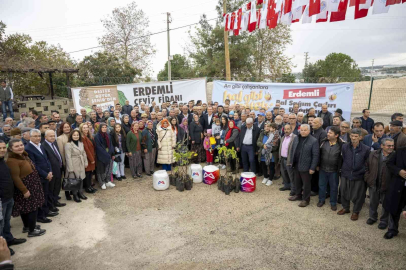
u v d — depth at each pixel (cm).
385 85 1745
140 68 2730
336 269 383
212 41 2297
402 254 413
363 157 504
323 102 1009
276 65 2436
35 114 844
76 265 408
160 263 406
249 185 666
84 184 689
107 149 709
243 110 912
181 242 461
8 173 426
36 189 480
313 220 527
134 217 556
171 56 2430
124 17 2662
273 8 664
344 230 488
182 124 898
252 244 448
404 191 433
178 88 1259
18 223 548
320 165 573
